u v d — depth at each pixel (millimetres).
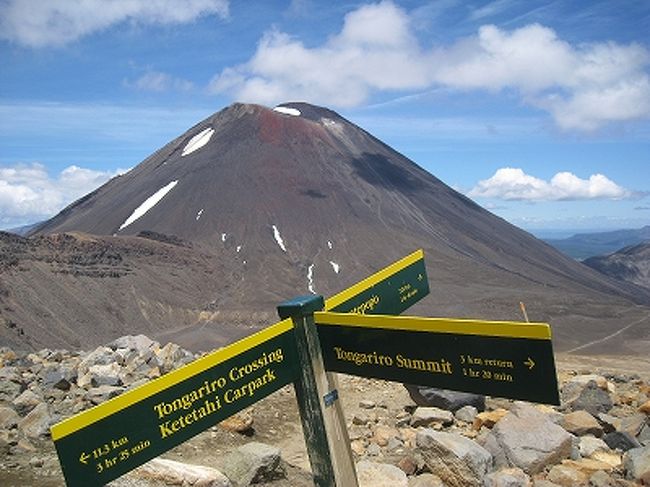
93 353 13727
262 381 4367
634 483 6898
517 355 3641
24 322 113000
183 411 3994
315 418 4582
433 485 7082
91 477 3609
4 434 8719
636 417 9500
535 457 7387
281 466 7844
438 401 10641
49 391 10992
